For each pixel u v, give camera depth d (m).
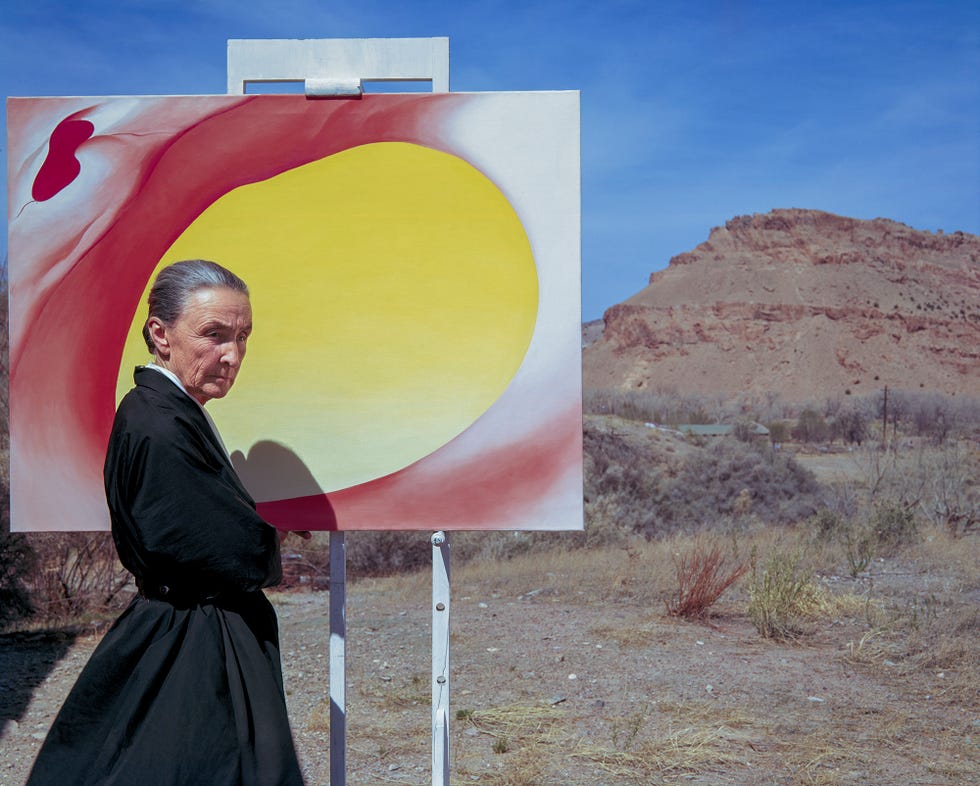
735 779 3.70
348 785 3.66
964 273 125.69
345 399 2.43
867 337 109.00
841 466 21.55
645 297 125.19
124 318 2.46
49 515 2.46
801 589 6.55
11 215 2.46
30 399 2.46
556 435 2.39
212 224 2.45
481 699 4.78
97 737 1.86
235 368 2.08
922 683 5.00
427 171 2.42
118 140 2.46
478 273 2.41
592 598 7.26
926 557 9.19
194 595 1.92
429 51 2.43
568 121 2.39
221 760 1.83
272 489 2.43
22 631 6.29
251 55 2.46
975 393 100.31
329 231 2.43
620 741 4.12
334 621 2.42
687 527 11.31
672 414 39.50
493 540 9.84
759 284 118.06
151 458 1.85
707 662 5.39
